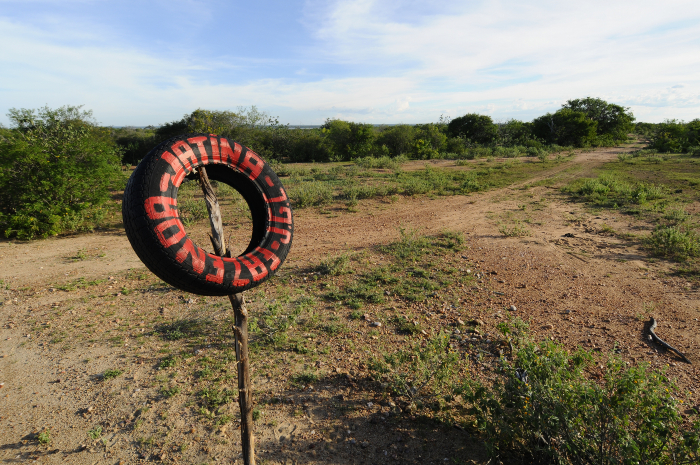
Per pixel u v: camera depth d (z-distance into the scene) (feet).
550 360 12.29
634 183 66.90
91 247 36.58
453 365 16.06
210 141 9.14
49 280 28.40
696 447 9.70
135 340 20.25
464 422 14.24
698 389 15.43
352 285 26.73
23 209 39.37
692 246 32.12
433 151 131.95
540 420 11.13
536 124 191.21
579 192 61.93
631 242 36.09
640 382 10.68
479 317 22.16
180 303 24.58
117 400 15.76
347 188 62.69
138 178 7.89
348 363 17.93
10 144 40.45
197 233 39.99
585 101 210.79
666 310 22.43
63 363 18.37
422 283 27.02
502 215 48.24
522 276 28.55
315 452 13.02
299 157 132.98
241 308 10.09
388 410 14.93
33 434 14.16
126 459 13.01
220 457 12.88
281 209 10.35
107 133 84.58
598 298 24.41
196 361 18.22
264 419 14.55
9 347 19.79
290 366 17.70
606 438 10.69
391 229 42.19
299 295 25.23
